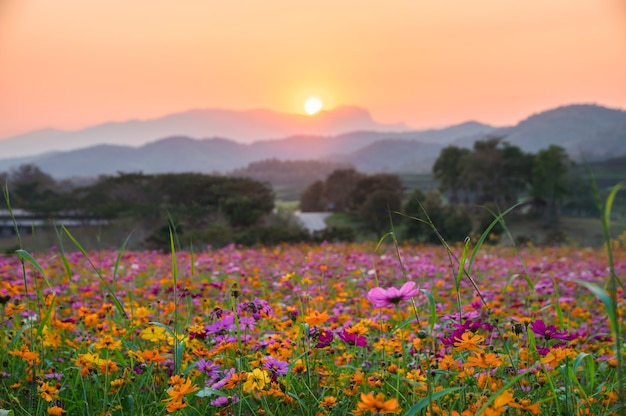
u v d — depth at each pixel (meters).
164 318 4.11
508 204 78.06
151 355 2.82
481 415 2.00
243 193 42.00
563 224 72.06
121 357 2.96
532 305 5.02
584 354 2.43
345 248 14.12
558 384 3.01
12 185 75.88
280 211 45.38
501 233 31.44
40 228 31.14
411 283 2.27
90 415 2.81
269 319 3.74
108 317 4.02
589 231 63.22
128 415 2.86
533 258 13.12
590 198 81.69
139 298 5.75
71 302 5.15
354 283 7.31
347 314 4.43
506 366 2.96
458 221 40.47
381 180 69.81
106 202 43.19
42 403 2.90
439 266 9.48
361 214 46.72
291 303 5.79
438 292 6.23
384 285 6.82
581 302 6.31
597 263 11.54
